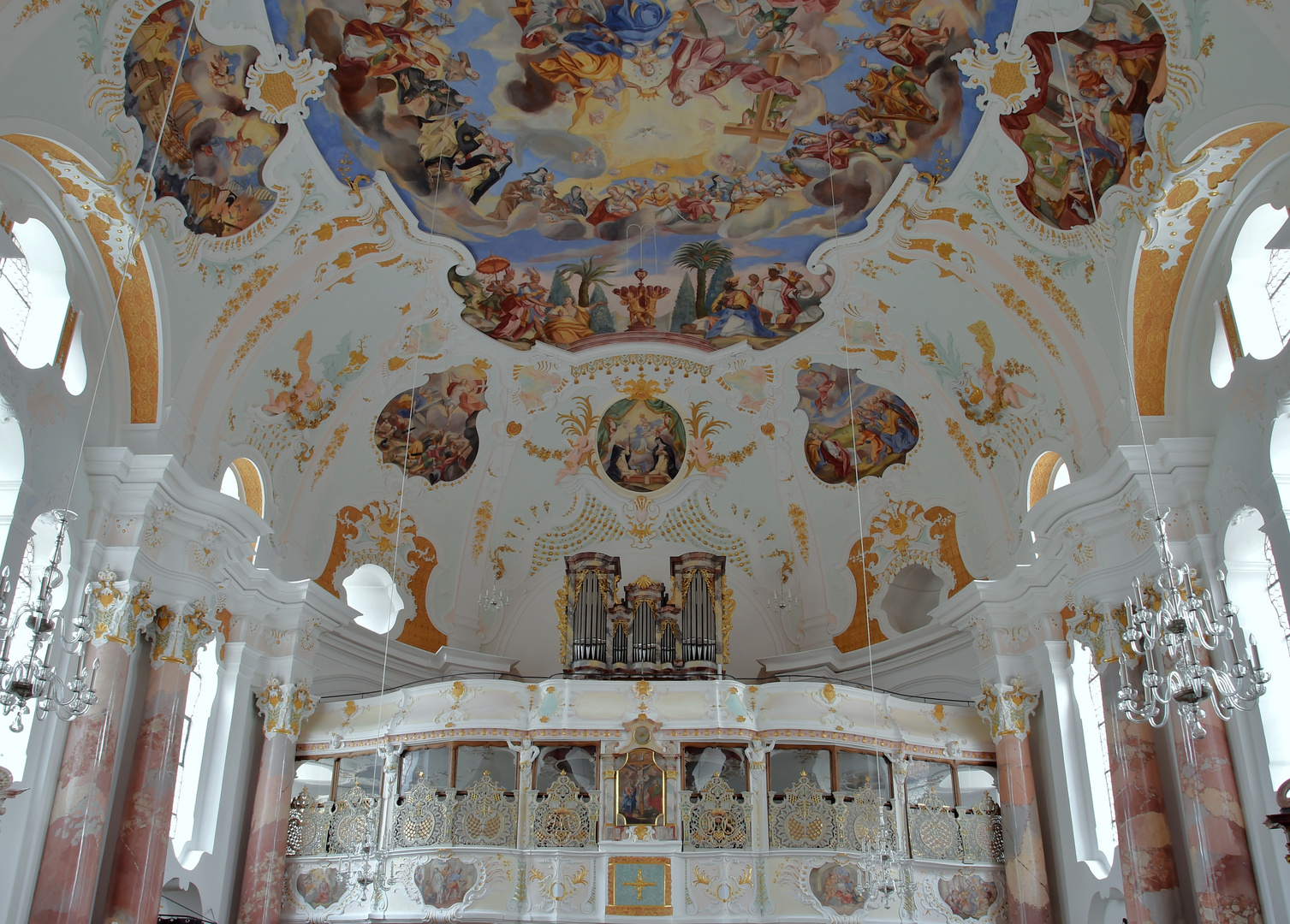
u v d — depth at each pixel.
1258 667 10.83
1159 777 15.38
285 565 20.03
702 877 17.41
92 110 13.66
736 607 23.48
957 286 19.14
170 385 16.52
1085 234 16.59
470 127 17.30
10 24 11.94
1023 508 19.55
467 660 22.56
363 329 20.31
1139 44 14.16
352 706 19.62
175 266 16.17
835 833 17.72
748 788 18.08
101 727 14.57
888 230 18.80
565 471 23.62
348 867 18.06
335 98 16.11
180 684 16.16
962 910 18.06
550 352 22.28
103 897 14.95
